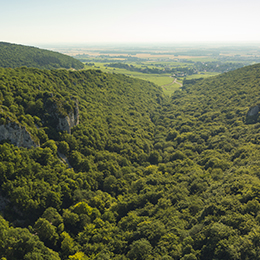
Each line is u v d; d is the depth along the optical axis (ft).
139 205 258.98
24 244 174.91
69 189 249.34
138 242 182.29
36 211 220.43
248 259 134.31
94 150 346.54
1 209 207.82
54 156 279.69
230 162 306.55
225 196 204.03
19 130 254.47
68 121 331.57
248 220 159.12
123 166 348.79
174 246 168.96
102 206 257.55
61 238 204.33
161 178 306.76
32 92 332.39
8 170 221.46
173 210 223.51
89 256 188.75
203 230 169.58
